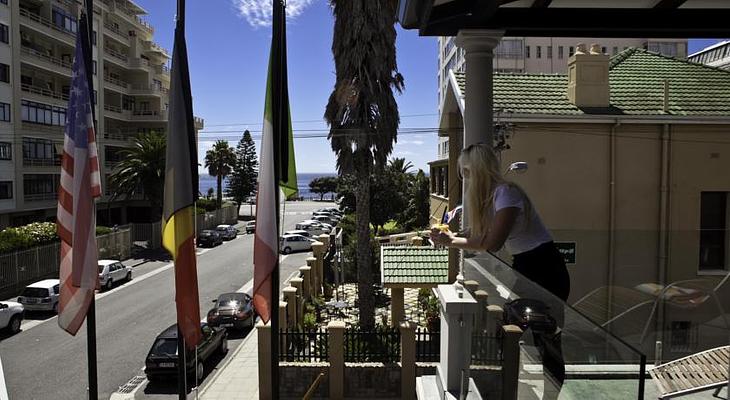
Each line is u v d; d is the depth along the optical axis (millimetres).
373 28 16156
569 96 14906
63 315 6098
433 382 5812
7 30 35531
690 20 5527
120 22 53219
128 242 39781
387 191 47688
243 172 74062
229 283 30359
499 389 3367
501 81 15953
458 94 15891
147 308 24391
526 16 5676
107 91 50594
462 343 4645
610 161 14023
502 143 13141
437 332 13281
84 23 6367
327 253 27484
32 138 38000
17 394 14836
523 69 49812
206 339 16875
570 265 6082
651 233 6074
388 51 16500
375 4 16078
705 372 4570
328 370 12969
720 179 13906
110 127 51094
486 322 3725
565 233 6074
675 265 6035
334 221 64000
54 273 29891
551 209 14055
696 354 4805
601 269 6070
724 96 14852
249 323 21219
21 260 27469
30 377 16109
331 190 125688
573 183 14055
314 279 21828
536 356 2672
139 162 40938
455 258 16969
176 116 5863
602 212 14086
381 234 44281
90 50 6445
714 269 5984
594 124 14031
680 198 13898
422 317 18703
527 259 3129
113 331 20812
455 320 4672
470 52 5906
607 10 5582
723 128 13875
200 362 16156
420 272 17391
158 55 60844
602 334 2000
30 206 37688
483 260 3854
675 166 13930
